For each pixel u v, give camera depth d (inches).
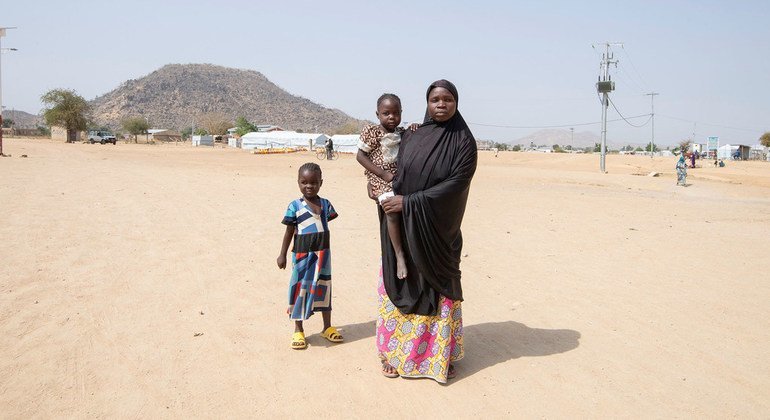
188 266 307.0
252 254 338.6
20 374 175.5
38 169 843.4
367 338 215.6
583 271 316.2
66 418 151.6
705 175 1498.5
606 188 951.6
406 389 174.4
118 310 234.4
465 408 161.8
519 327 227.5
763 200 802.2
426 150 174.2
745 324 228.4
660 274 309.0
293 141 3580.2
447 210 171.3
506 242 398.6
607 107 1576.0
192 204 530.3
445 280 178.1
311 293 203.3
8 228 375.6
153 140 5191.9
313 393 169.8
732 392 170.6
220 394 167.2
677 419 154.7
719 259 346.0
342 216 495.8
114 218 434.3
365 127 193.8
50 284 263.6
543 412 159.0
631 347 205.5
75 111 3646.7
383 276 183.9
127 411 156.2
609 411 159.3
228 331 216.8
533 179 1124.5
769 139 4424.2
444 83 172.9
